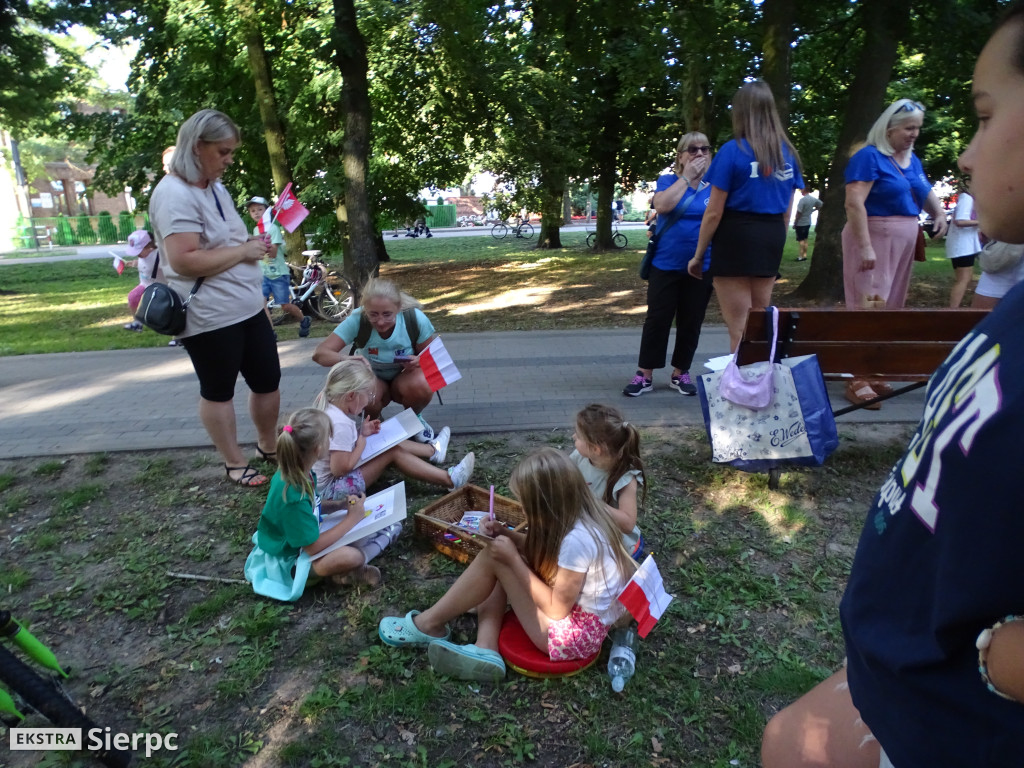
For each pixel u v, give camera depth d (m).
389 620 2.80
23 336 9.78
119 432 5.16
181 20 12.55
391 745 2.32
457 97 14.88
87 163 16.69
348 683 2.61
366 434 4.01
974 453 0.79
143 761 2.29
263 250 4.04
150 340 8.91
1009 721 0.81
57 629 2.97
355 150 10.52
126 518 3.88
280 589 3.14
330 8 12.63
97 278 20.47
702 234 4.62
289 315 10.48
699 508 3.82
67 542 3.66
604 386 5.88
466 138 16.42
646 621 2.50
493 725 2.39
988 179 0.86
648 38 11.34
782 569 3.28
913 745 0.91
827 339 3.88
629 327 8.77
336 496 3.57
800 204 17.06
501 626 2.79
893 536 0.96
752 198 4.46
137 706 2.53
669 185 5.26
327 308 10.56
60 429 5.27
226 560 3.45
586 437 3.12
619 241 23.75
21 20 18.73
